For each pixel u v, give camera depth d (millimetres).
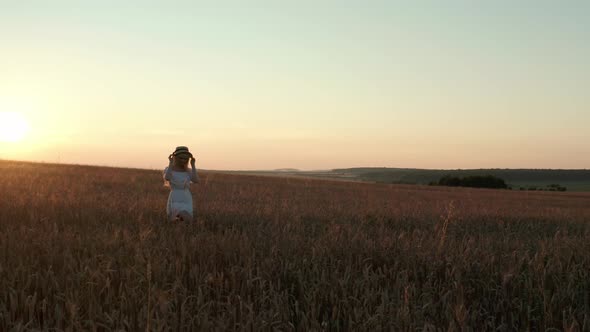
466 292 6332
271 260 6957
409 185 61562
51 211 11477
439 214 16891
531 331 5594
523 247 9797
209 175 45062
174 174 11539
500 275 6988
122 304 5195
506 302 6078
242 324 4805
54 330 4770
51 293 5586
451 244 8938
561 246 9500
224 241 8273
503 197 41219
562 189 117438
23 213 11133
